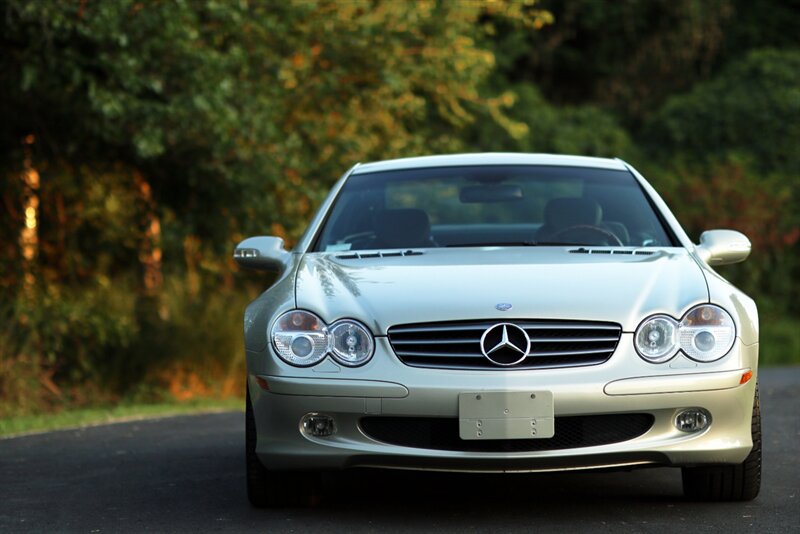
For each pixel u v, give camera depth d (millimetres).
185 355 29953
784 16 62375
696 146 54656
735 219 47969
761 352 40938
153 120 24297
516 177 14195
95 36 22969
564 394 10375
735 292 11461
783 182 51281
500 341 10523
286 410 10758
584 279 11188
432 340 10625
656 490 12461
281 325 10953
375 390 10500
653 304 10812
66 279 31234
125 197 31016
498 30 55969
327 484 13086
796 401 21969
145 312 30922
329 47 31953
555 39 60469
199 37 26953
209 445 17141
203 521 11219
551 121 53219
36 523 11320
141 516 11570
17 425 20719
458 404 10391
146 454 16297
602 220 13453
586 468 10594
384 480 13297
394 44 32500
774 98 53938
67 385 28812
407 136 34906
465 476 13484
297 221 29797
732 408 10742
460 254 12320
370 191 14094
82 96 24812
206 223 28984
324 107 32219
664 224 13320
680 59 61469
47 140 27594
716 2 61469
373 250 12742
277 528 10797
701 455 10680
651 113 60125
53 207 30688
